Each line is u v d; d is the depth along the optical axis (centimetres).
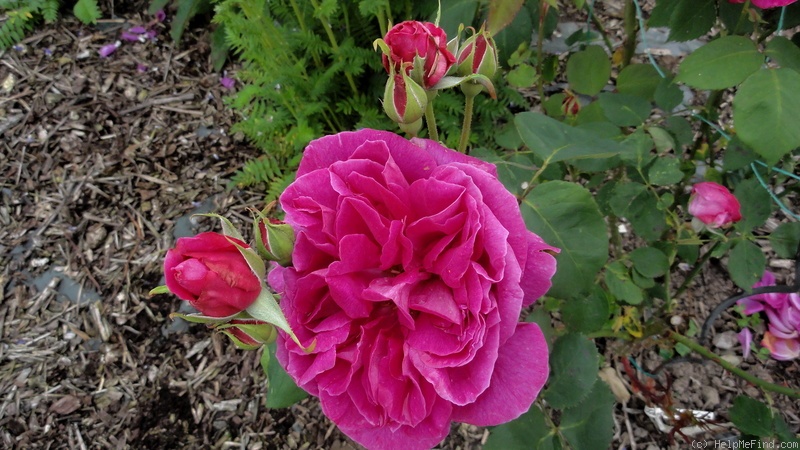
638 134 33
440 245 19
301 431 48
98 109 70
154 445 49
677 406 46
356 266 20
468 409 20
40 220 63
